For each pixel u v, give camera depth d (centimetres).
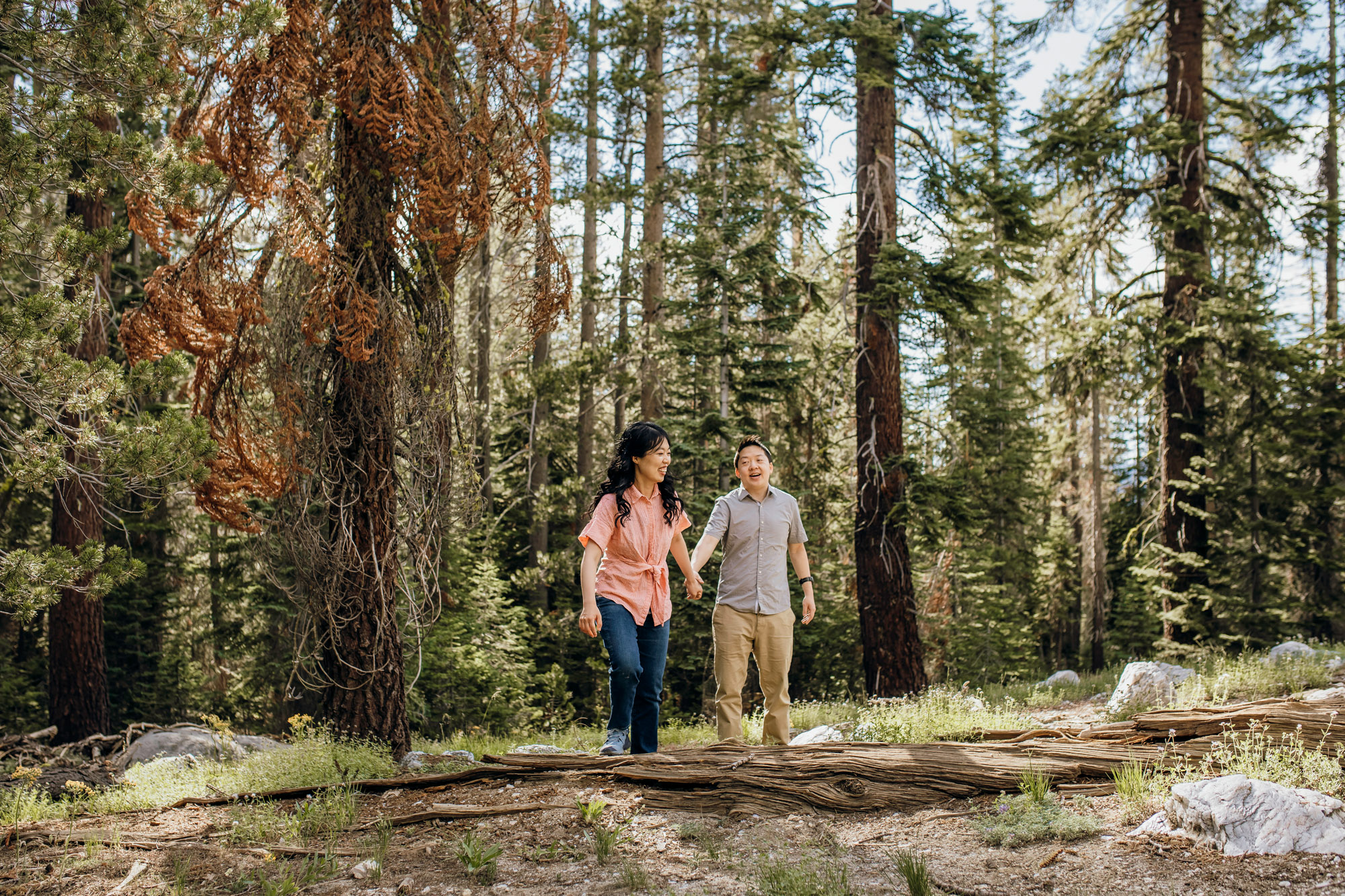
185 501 1831
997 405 2139
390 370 695
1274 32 1447
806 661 2053
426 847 370
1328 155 1927
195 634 2067
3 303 557
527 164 727
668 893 306
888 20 1227
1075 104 1580
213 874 353
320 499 694
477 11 730
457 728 1630
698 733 977
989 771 407
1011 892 297
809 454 1742
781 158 1499
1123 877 302
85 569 529
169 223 647
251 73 591
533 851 357
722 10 1845
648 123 1855
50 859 381
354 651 674
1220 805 323
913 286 1202
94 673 1251
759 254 1484
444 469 757
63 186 552
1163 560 1517
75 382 547
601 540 452
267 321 659
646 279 1772
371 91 628
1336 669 806
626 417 2408
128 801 513
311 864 352
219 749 737
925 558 2242
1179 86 1480
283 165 640
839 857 341
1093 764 413
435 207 661
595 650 1952
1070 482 2725
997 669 2117
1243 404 1644
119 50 536
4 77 555
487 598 1783
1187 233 1463
